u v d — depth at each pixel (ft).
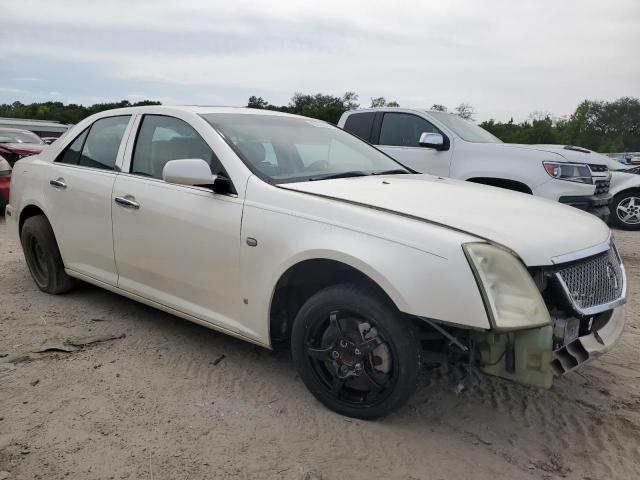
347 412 9.89
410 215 9.20
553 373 8.48
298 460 8.75
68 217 14.55
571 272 8.97
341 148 13.80
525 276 8.39
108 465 8.53
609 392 11.13
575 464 8.80
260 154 11.69
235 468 8.54
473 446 9.22
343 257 9.12
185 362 12.12
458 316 8.27
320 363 10.17
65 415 9.89
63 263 15.40
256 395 10.73
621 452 9.12
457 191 11.28
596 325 9.55
